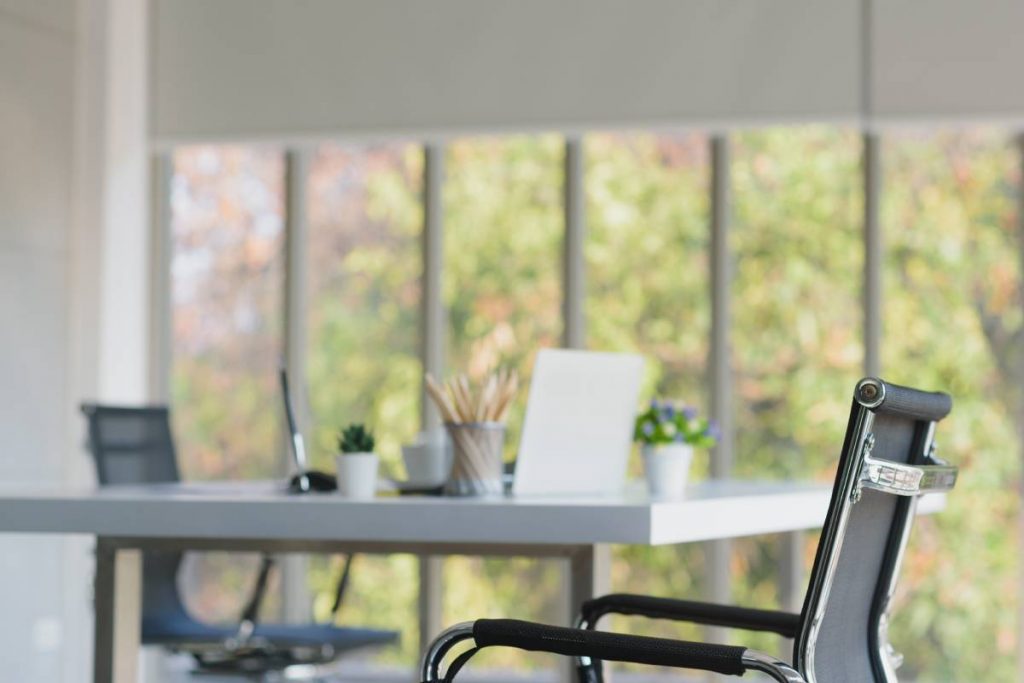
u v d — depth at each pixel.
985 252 6.71
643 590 6.82
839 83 6.64
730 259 6.90
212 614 7.07
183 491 3.78
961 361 6.70
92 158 6.90
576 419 3.53
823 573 2.27
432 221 7.10
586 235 7.03
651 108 6.78
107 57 6.99
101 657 3.49
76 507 3.17
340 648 4.83
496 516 2.97
